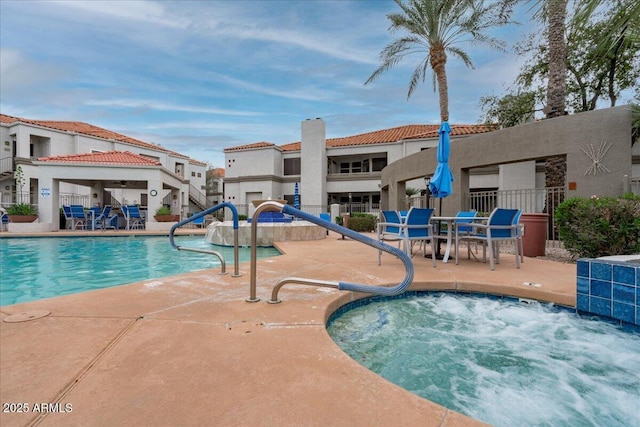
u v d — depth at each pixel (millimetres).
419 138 21031
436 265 5215
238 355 1889
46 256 8156
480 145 9797
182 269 6340
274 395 1475
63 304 2896
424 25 12336
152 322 2441
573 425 1628
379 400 1450
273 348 1989
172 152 32500
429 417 1323
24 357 1843
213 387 1539
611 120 7438
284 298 3121
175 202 22531
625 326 2762
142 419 1298
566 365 2236
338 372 1699
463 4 11359
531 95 14398
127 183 20266
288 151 26703
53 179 15484
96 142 25453
